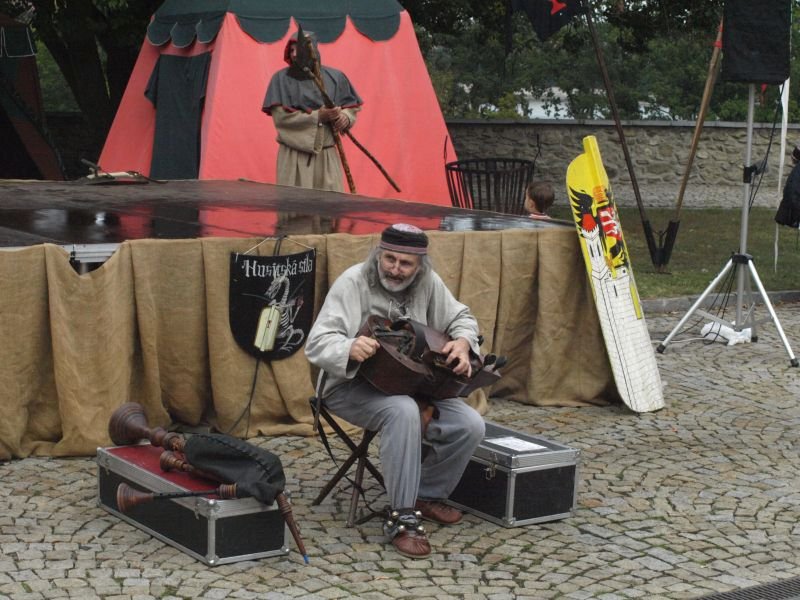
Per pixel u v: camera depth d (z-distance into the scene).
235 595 3.89
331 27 11.18
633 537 4.58
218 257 5.55
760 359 7.88
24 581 3.95
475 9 16.98
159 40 11.82
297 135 8.99
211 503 4.05
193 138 11.20
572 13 11.27
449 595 3.97
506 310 6.41
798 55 30.44
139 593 3.88
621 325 6.49
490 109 34.97
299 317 5.74
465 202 11.42
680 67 33.16
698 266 11.68
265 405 5.73
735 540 4.58
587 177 6.57
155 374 5.50
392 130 11.28
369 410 4.38
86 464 5.22
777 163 18.31
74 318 5.22
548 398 6.58
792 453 5.76
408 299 4.50
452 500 4.86
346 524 4.59
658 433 6.06
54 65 32.69
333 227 6.35
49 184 8.86
